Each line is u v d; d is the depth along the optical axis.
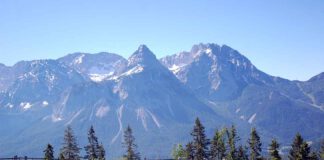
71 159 171.50
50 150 165.75
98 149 180.00
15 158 167.38
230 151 188.62
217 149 188.88
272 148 180.38
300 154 168.62
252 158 185.25
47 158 164.88
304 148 168.75
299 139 170.25
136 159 198.00
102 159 179.62
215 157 192.38
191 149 186.50
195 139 185.12
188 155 186.62
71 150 172.00
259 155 185.12
